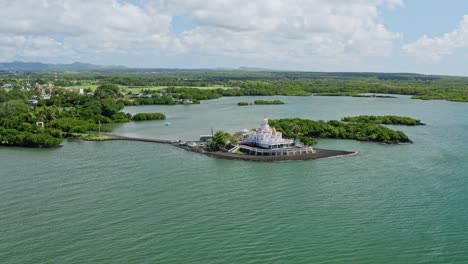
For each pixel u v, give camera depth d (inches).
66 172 6304.1
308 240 4084.6
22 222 4421.8
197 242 4023.1
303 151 7785.4
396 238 4138.8
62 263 3646.7
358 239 4114.2
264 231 4264.3
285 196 5280.5
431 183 5802.2
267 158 7322.8
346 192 5438.0
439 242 4065.0
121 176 6107.3
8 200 5044.3
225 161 7190.0
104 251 3843.5
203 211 4756.4
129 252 3831.2
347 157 7450.8
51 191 5383.9
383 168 6624.0
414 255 3828.7
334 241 4069.9
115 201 5036.9
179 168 6643.7
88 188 5521.7
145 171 6412.4
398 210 4817.9
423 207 4906.5
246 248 3919.8
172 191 5433.1
